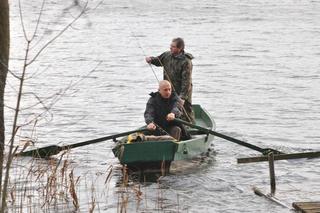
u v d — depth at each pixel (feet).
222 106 276.62
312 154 139.85
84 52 488.02
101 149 188.65
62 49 504.02
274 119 245.86
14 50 485.56
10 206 128.06
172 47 173.27
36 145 195.31
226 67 407.44
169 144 150.51
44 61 436.76
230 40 569.64
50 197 133.69
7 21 83.46
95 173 158.61
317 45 533.14
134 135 155.33
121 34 618.03
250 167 165.17
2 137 85.51
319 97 296.71
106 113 257.34
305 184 148.66
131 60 446.60
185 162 168.14
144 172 154.20
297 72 384.88
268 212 127.34
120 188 145.48
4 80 83.51
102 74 378.53
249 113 259.19
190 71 172.86
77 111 259.19
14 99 280.72
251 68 403.13
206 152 176.24
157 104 162.81
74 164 167.32
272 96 301.02
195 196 140.05
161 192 142.00
